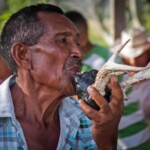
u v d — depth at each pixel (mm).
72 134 2322
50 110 2254
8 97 2199
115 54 2064
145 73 2033
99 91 2021
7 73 3137
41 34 2166
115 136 2125
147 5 15680
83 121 2369
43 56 2160
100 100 1979
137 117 4559
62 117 2314
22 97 2236
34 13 2197
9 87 2250
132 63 5242
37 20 2180
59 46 2158
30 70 2193
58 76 2154
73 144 2332
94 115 2002
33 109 2234
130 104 4551
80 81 2072
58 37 2164
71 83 2145
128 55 5234
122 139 4570
